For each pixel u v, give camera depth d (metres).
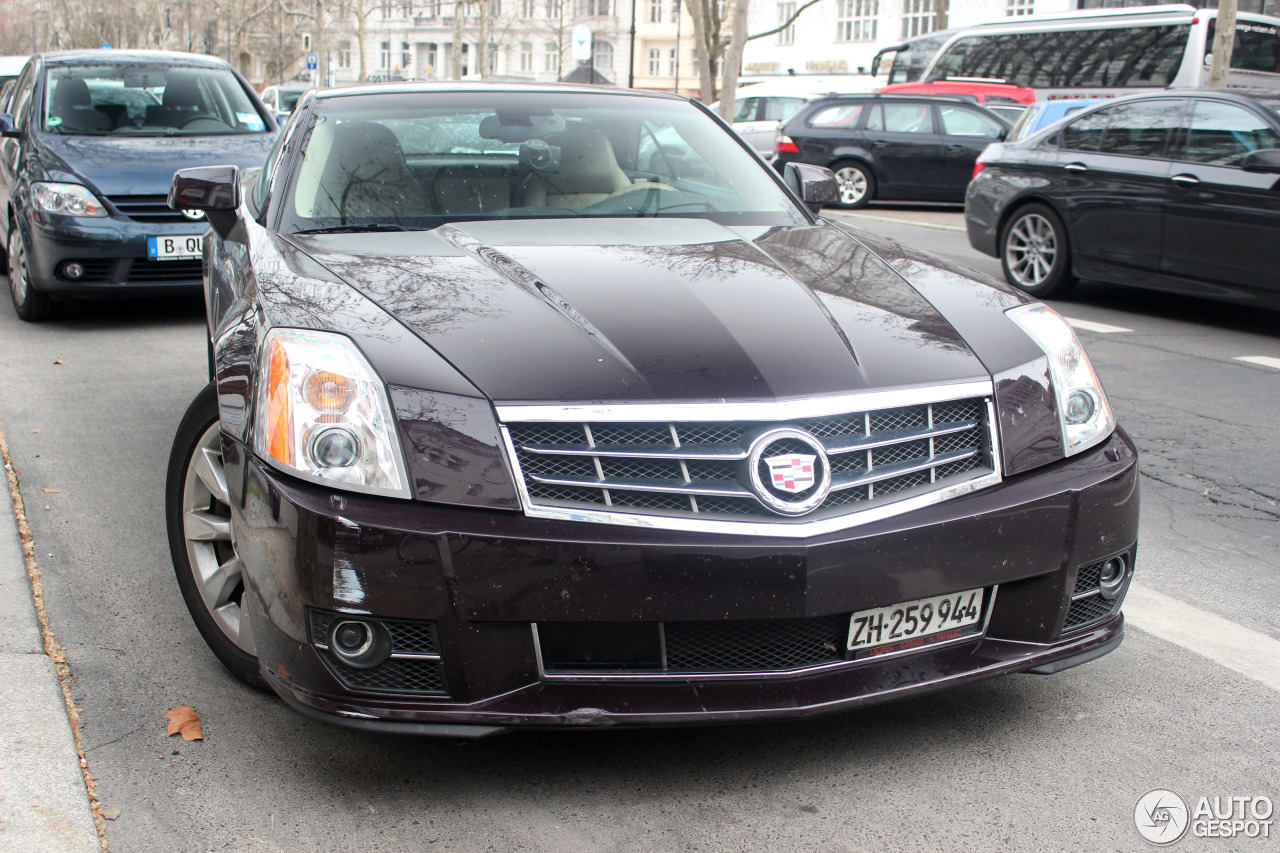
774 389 2.29
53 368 6.14
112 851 2.16
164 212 7.04
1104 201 8.36
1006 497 2.39
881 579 2.26
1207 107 7.88
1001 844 2.22
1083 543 2.46
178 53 8.78
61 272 6.95
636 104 4.05
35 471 4.41
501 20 76.25
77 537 3.76
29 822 2.20
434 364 2.29
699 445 2.24
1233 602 3.47
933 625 2.38
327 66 66.62
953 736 2.63
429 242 3.07
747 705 2.26
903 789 2.41
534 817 2.29
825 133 17.23
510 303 2.54
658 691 2.25
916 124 16.84
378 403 2.22
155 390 5.68
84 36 84.06
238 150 7.62
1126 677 2.95
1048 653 2.47
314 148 3.57
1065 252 8.76
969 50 23.12
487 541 2.15
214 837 2.21
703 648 2.27
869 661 2.34
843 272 2.92
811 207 3.97
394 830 2.24
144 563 3.56
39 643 2.95
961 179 16.69
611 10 74.81
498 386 2.25
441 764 2.48
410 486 2.17
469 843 2.20
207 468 2.77
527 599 2.16
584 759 2.52
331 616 2.17
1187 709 2.78
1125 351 7.11
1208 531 4.09
